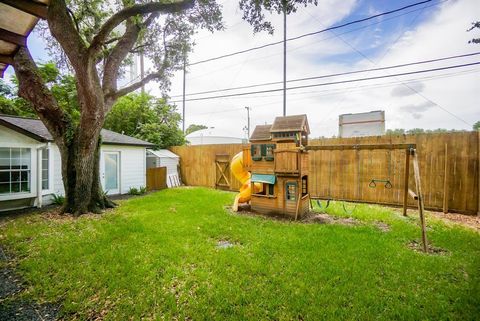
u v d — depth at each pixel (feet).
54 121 19.83
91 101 18.44
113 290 8.63
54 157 26.32
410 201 21.89
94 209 21.38
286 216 19.62
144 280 9.21
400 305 7.46
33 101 18.53
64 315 7.51
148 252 11.80
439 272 9.50
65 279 9.45
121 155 34.19
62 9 16.12
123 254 11.55
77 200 20.54
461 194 19.51
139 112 52.29
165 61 26.21
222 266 10.25
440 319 6.84
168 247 12.42
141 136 47.62
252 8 17.26
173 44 26.58
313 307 7.43
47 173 25.67
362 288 8.44
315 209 21.84
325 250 11.85
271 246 12.42
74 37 16.66
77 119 45.29
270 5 16.71
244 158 22.34
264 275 9.52
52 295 8.45
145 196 29.96
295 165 19.02
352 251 11.64
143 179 37.09
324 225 16.65
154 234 14.61
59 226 16.83
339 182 25.64
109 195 32.45
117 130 51.93
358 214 19.45
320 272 9.59
